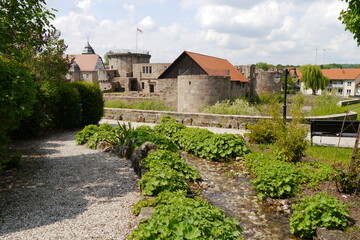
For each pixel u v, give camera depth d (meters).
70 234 3.73
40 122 10.59
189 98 26.48
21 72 5.49
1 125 5.35
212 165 7.57
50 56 13.23
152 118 15.30
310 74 55.12
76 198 5.01
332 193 5.29
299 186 5.64
